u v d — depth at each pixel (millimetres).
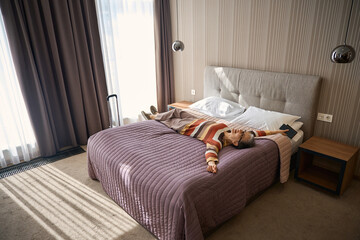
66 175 2836
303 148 2439
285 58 2865
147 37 4082
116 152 2260
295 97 2773
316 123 2777
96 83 3555
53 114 3312
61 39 3094
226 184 1866
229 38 3350
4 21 2701
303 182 2592
